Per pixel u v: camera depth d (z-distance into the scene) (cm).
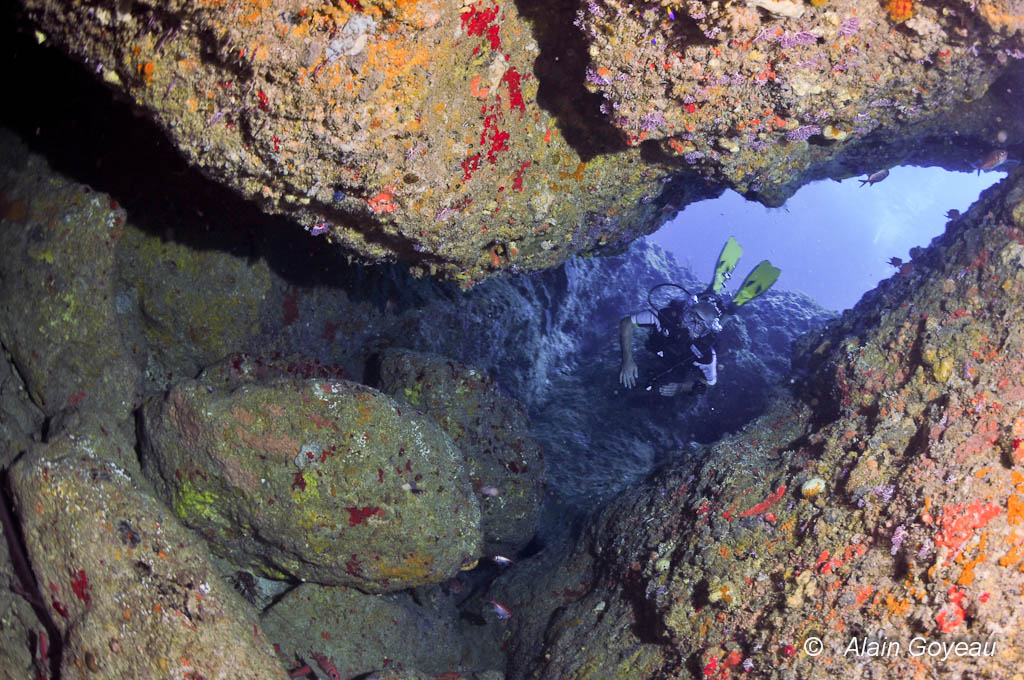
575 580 407
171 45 190
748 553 289
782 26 207
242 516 320
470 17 213
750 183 332
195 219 379
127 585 266
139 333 391
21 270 338
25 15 208
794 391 413
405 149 220
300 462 306
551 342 784
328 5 175
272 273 428
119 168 370
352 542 317
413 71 200
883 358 311
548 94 286
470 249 306
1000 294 277
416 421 340
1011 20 209
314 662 339
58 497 277
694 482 362
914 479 239
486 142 257
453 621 431
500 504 430
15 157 362
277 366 421
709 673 266
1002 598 197
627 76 241
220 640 265
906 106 267
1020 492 209
